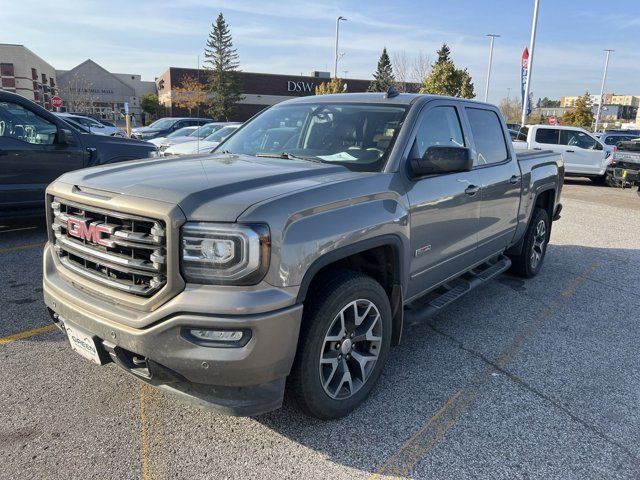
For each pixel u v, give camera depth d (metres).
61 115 20.73
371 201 3.04
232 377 2.43
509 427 3.10
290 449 2.81
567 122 60.72
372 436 2.95
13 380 3.40
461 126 4.27
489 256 4.88
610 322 4.86
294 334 2.54
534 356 4.07
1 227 7.77
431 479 2.63
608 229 9.59
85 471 2.58
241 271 2.35
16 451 2.71
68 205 2.89
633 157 15.41
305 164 3.30
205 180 2.71
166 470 2.62
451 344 4.24
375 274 3.39
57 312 2.94
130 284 2.57
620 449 2.93
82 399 3.21
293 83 59.56
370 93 4.23
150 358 2.47
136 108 75.12
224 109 56.28
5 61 58.59
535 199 5.61
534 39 23.92
